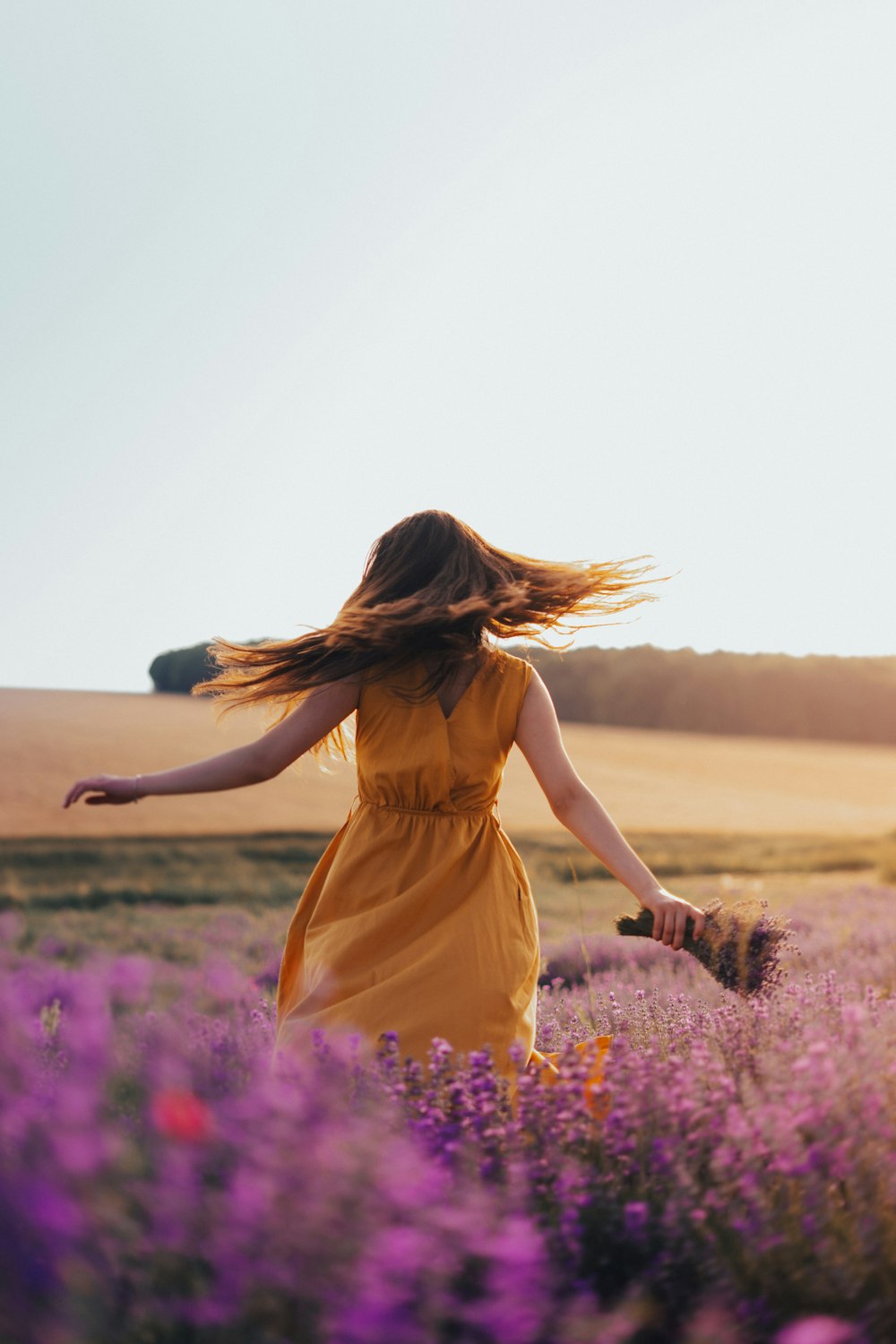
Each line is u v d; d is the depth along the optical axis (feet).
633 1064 6.21
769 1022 7.43
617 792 128.67
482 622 9.43
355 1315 3.72
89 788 9.31
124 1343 3.86
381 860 9.31
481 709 9.67
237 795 123.44
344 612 9.43
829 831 103.40
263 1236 3.88
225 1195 4.04
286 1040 8.59
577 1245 4.81
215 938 34.42
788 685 168.76
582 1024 10.72
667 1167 5.42
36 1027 6.02
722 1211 5.10
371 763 9.52
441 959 8.76
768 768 146.92
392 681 9.48
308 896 9.85
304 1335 3.88
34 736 152.87
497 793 9.83
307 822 107.96
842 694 167.43
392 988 8.63
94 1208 3.89
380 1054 6.95
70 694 196.03
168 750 145.18
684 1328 4.63
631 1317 4.37
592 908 41.52
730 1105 5.64
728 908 8.81
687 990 12.48
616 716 172.65
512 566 10.16
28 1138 4.08
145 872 77.05
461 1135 5.80
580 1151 5.76
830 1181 5.22
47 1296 3.81
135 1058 6.28
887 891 46.68
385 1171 4.12
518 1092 6.36
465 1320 3.99
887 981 15.10
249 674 9.67
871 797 129.80
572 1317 4.10
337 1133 4.39
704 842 90.38
